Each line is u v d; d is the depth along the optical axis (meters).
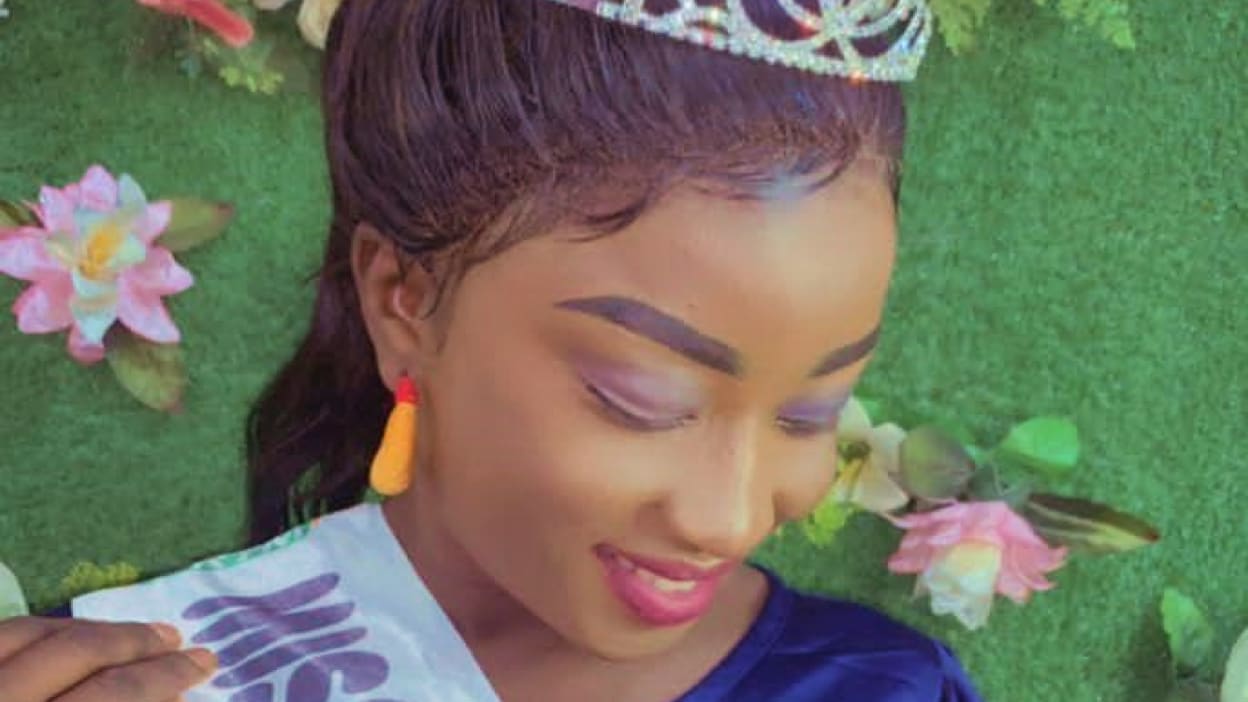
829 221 0.69
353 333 0.93
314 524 0.92
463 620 0.87
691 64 0.69
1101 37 1.47
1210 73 1.49
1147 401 1.51
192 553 1.48
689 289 0.68
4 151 1.43
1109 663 1.51
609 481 0.71
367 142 0.78
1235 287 1.51
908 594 1.49
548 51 0.70
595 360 0.70
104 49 1.43
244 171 1.45
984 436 1.50
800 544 1.48
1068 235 1.49
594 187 0.69
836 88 0.70
